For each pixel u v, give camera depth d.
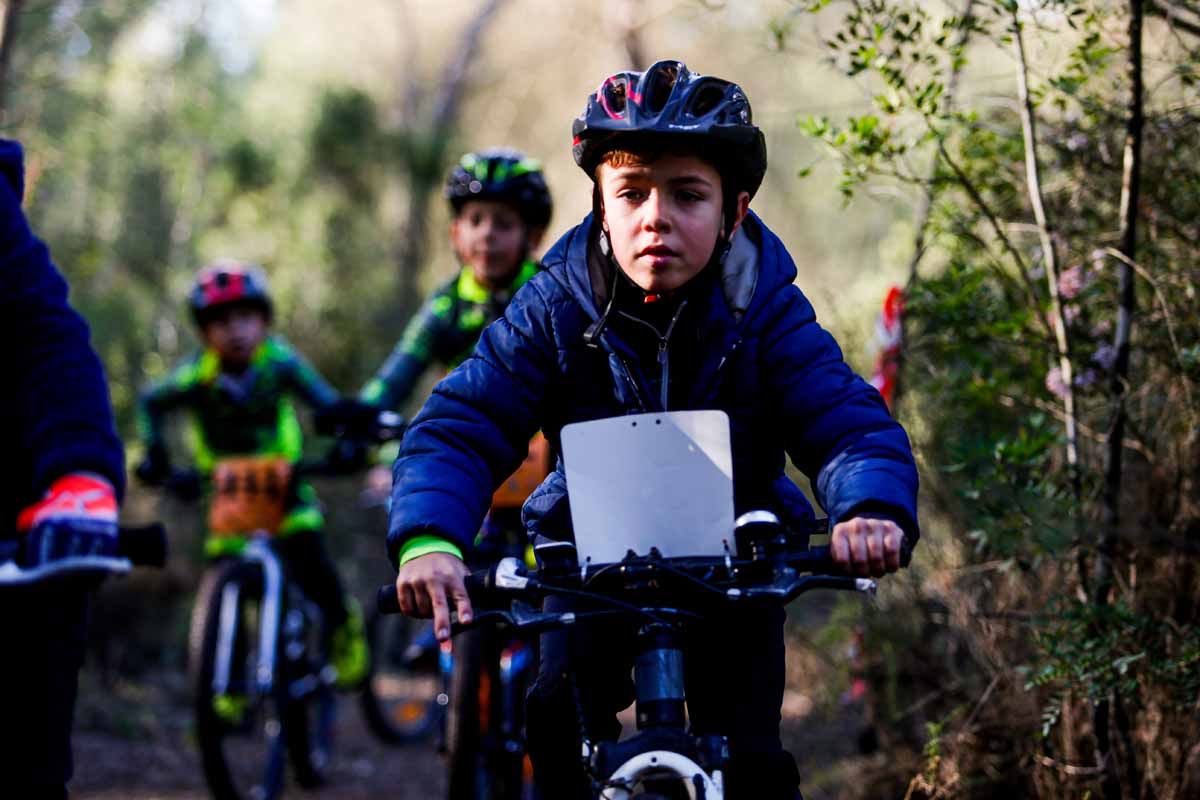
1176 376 3.74
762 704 2.51
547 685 2.56
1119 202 3.97
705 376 2.65
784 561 2.29
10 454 2.42
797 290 2.72
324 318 13.04
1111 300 3.96
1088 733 3.73
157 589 9.66
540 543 2.62
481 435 2.60
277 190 13.34
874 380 4.34
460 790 4.61
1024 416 4.11
